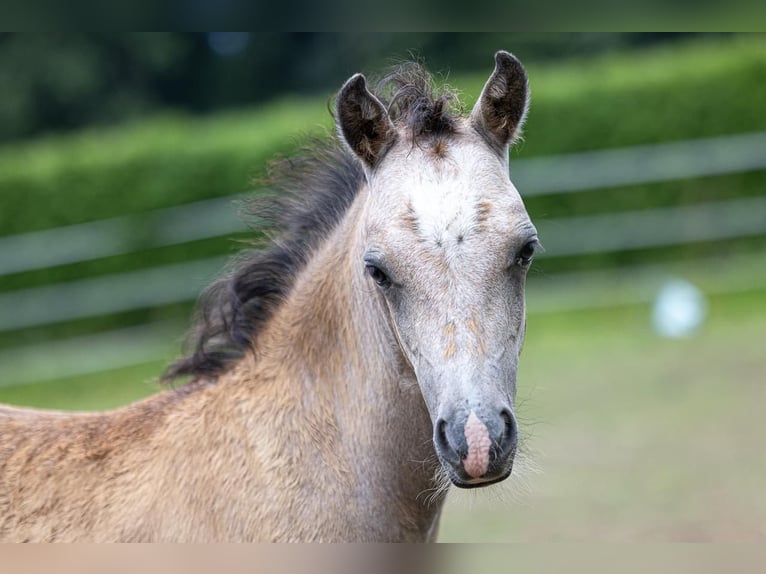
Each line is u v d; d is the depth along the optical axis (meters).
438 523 5.60
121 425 5.58
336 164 5.75
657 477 10.70
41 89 32.03
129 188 22.05
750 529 9.06
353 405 5.23
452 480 4.57
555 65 25.52
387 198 4.89
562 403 13.68
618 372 15.15
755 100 22.05
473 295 4.66
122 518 5.27
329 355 5.30
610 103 22.11
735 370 14.59
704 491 10.16
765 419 12.37
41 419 5.79
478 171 4.89
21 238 21.81
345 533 5.17
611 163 21.69
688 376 14.53
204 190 22.09
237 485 5.20
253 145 22.05
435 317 4.66
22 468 5.52
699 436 11.93
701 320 17.56
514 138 5.24
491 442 4.45
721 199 21.48
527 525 9.63
